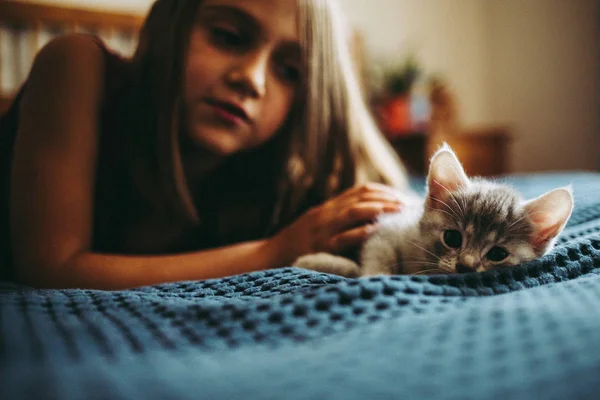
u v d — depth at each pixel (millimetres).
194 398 321
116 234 1192
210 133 1120
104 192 1146
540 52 4148
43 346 407
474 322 471
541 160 4199
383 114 3467
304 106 1257
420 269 957
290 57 1165
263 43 1092
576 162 3912
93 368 363
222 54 1075
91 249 990
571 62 3902
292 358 396
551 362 371
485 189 996
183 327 475
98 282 819
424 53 4250
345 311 509
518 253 895
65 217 879
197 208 1336
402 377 355
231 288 663
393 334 445
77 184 930
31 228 853
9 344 406
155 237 1229
